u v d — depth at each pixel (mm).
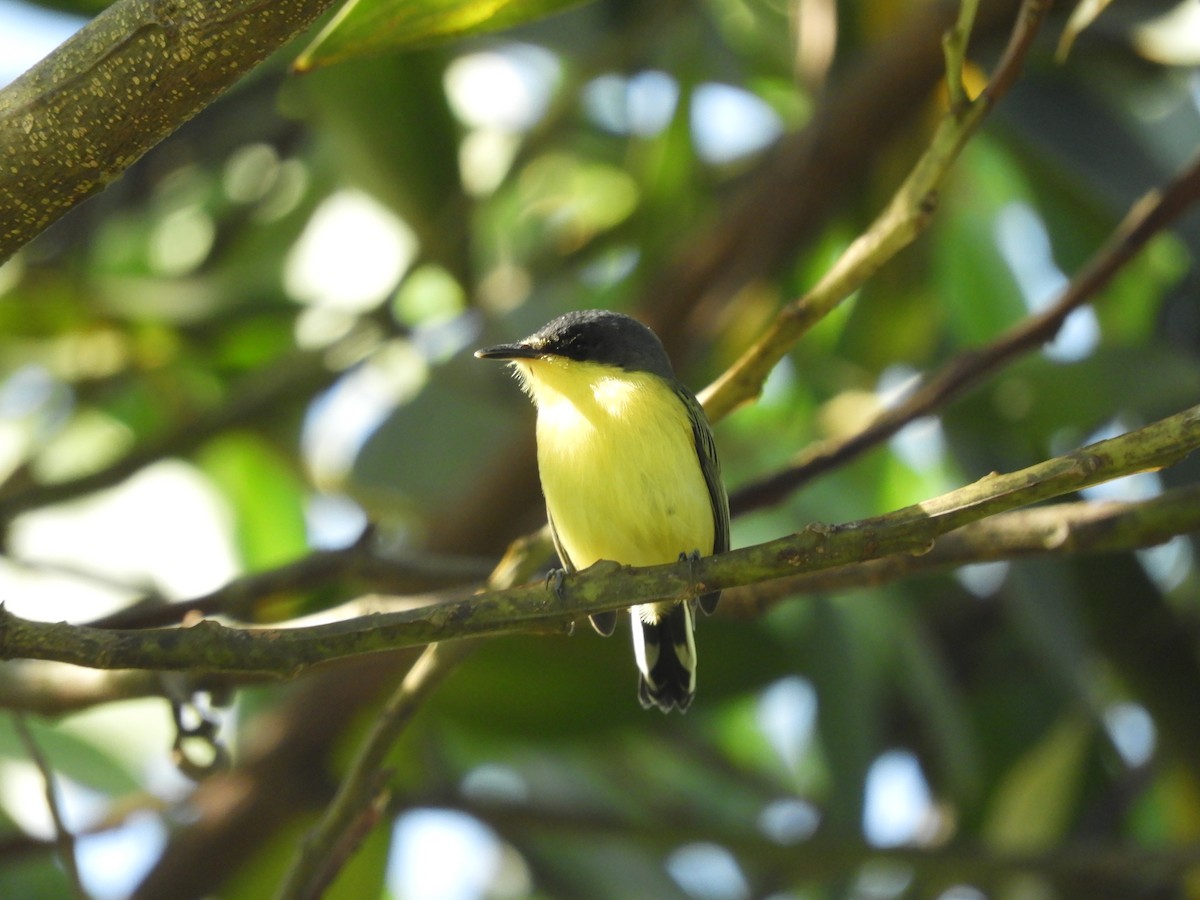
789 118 14930
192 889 11203
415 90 11977
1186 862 10883
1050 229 13281
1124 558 11547
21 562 10359
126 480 11398
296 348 13406
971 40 11438
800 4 12852
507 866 15242
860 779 11703
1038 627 11609
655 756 15273
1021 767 13250
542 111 15156
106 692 8172
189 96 4656
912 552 5703
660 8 13398
